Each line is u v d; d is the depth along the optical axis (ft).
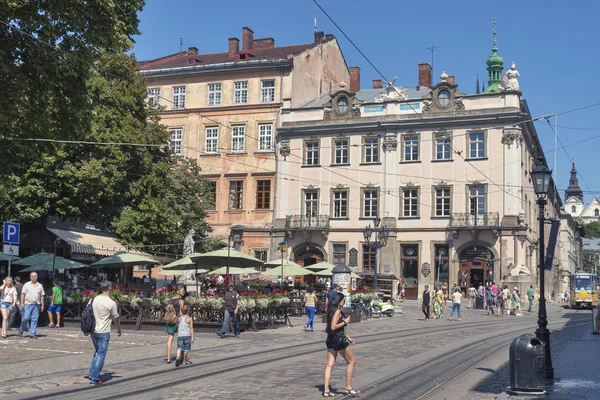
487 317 123.44
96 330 41.09
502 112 160.25
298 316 108.27
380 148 170.91
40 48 54.95
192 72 186.29
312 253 175.11
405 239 166.71
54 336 69.92
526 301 155.53
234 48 193.57
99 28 57.00
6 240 64.49
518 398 37.01
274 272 124.57
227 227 180.86
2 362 50.21
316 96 191.83
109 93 117.80
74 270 131.13
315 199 175.52
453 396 38.27
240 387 39.63
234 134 183.32
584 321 119.65
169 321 50.42
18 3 52.03
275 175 178.09
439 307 116.78
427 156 166.71
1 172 60.08
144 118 126.62
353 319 100.12
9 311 68.69
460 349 64.03
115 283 106.73
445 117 164.35
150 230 122.62
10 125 56.54
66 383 41.11
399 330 87.20
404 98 170.30
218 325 77.25
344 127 172.96
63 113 59.62
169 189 137.18
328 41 199.41
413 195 167.84
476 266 161.27
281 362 51.70
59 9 54.80
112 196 117.70
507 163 160.04
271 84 180.75
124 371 46.11
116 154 115.65
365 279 148.87
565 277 278.67
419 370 48.39
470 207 162.81
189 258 92.79
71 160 112.78
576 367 51.70
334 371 46.85
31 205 109.09
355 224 171.01
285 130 177.68
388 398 36.86
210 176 183.42
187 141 186.39
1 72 52.95
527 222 172.55
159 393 37.60
